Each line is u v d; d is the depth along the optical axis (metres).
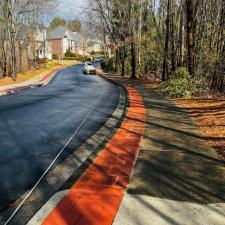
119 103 16.38
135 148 7.26
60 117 12.14
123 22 42.00
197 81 18.16
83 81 34.47
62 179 5.90
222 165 6.09
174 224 3.95
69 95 20.05
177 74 20.00
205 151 6.99
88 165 6.58
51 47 115.62
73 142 8.50
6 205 4.86
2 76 37.41
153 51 41.34
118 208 4.34
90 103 16.34
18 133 9.48
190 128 9.34
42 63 72.69
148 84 27.77
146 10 39.94
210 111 12.12
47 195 5.21
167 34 27.05
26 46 54.44
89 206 4.41
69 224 3.94
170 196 4.71
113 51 57.88
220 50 21.83
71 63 91.44
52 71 56.84
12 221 4.35
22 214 4.55
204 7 25.73
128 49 45.03
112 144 7.61
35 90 24.19
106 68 57.94
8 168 6.48
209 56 22.80
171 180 5.34
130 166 6.04
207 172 5.71
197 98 16.11
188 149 7.15
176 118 10.98
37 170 6.38
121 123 10.20
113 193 4.82
